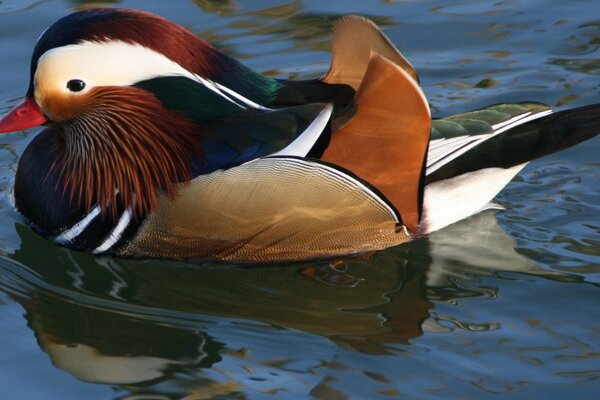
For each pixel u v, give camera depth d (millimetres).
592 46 14992
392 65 10445
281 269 11398
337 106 11172
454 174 11266
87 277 11477
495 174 11406
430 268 11227
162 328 10578
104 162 11305
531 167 12906
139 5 16031
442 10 15992
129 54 10891
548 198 12289
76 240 11617
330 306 10820
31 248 11906
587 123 11406
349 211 10898
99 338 10438
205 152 10852
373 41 10891
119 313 10844
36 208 11828
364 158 10703
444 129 11172
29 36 15203
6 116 11328
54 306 10977
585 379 9328
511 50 15031
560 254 11258
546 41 15172
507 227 11766
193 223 10938
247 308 10891
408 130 10625
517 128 11414
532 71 14570
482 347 9867
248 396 9352
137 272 11508
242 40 15219
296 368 9758
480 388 9289
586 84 14234
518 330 10117
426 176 11117
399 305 10719
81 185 11508
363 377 9555
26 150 12117
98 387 9664
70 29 10945
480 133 11172
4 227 12195
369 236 11203
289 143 10602
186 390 9531
